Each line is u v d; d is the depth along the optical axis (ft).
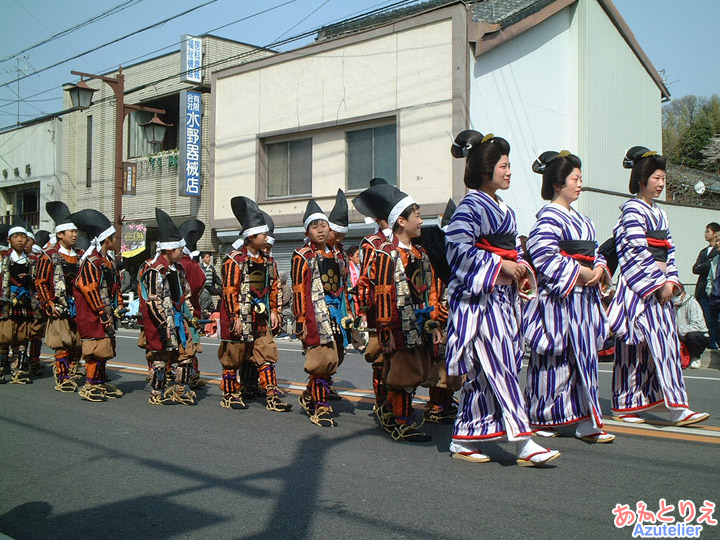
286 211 56.44
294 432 19.69
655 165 19.11
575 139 56.44
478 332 15.57
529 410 18.10
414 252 18.19
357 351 41.39
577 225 17.56
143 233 69.26
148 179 69.00
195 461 16.84
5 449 18.17
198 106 61.87
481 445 17.07
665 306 18.99
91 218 24.82
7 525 12.98
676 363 18.94
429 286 18.58
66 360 27.17
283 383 28.50
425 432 19.65
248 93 58.59
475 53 47.47
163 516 13.24
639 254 18.65
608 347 35.60
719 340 34.99
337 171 53.83
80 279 24.29
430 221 47.78
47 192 83.41
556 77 55.26
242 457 17.10
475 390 15.89
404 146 49.29
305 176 56.08
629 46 61.26
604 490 13.98
